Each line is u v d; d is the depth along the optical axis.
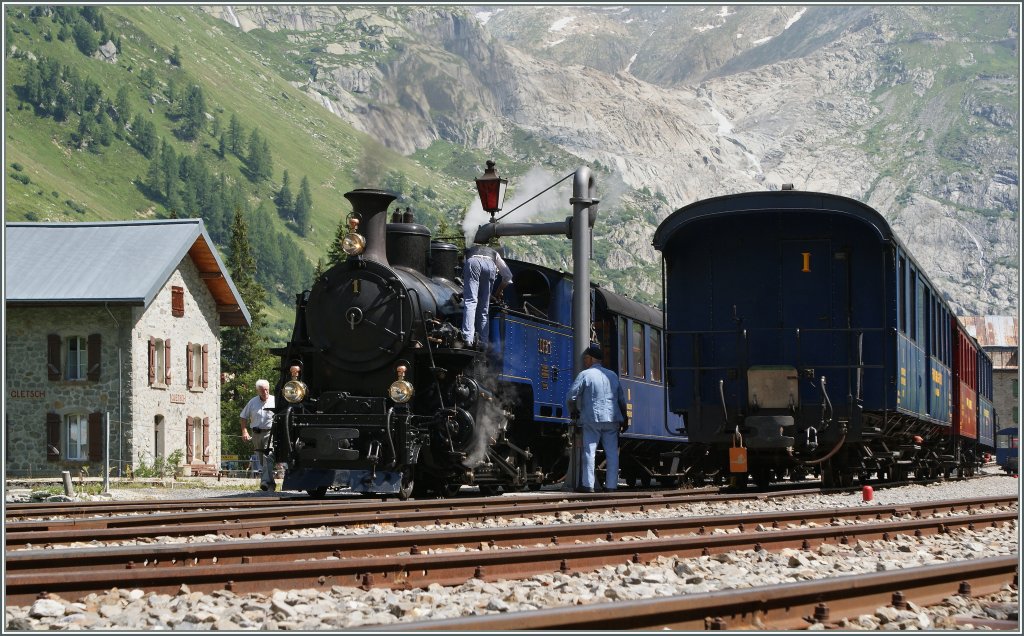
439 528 10.68
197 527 9.83
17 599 6.24
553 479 19.67
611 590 6.55
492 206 18.48
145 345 33.50
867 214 16.69
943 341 23.91
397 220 16.88
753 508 14.16
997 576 7.44
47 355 33.03
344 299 15.75
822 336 17.11
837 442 16.89
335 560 6.88
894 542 9.94
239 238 69.25
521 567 7.43
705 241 17.72
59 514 12.51
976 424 32.94
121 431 32.50
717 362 17.52
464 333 15.73
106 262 33.59
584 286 18.06
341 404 15.35
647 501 13.65
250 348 67.44
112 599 6.24
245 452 49.59
